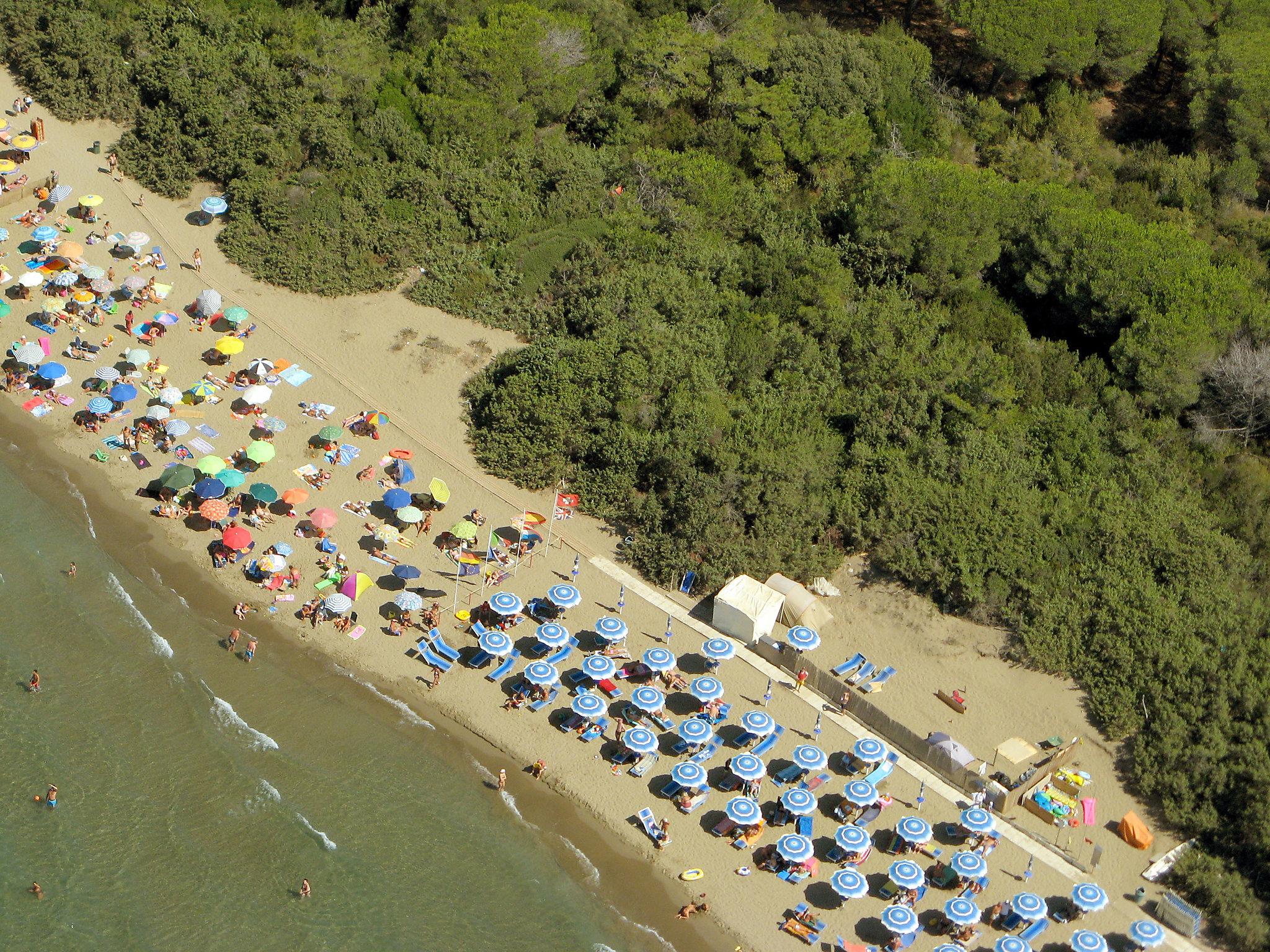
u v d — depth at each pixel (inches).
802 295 2792.8
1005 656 2139.5
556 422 2420.0
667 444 2404.0
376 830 1781.5
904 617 2210.9
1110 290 2691.9
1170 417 2571.4
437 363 2696.9
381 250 2928.2
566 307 2795.3
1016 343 2753.4
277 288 2842.0
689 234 2955.2
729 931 1699.1
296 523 2292.1
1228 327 2586.1
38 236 2758.4
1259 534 2348.7
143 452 2411.4
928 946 1696.6
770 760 1934.1
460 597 2181.3
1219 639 2073.1
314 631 2101.4
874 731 2004.2
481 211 3014.3
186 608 2111.2
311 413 2529.5
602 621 2073.1
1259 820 1806.1
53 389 2532.0
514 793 1865.2
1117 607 2128.4
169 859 1700.3
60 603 2081.7
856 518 2326.5
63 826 1727.4
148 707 1916.8
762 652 2130.9
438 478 2428.6
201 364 2615.7
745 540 2281.0
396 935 1643.7
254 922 1636.3
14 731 1851.6
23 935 1588.3
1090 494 2377.0
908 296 2856.8
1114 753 1991.9
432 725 1958.7
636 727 1909.4
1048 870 1808.6
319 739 1911.9
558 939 1668.3
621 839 1813.5
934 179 2908.5
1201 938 1722.4
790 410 2536.9
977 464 2397.9
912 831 1781.5
